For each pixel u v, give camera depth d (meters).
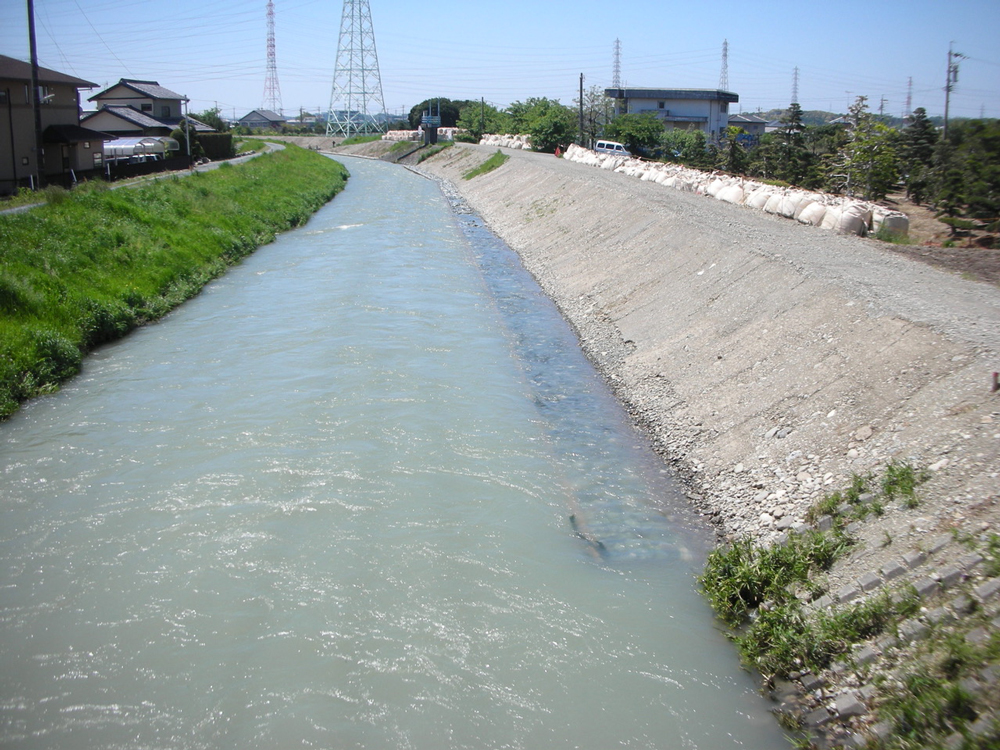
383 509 10.81
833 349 12.45
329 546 9.96
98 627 8.54
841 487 9.50
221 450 12.44
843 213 22.00
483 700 7.61
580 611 8.86
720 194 29.55
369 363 16.44
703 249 19.73
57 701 7.60
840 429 10.61
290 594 9.06
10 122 36.56
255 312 20.45
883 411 10.40
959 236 22.28
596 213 29.38
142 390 14.91
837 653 7.39
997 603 6.70
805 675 7.48
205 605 8.88
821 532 8.97
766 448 11.27
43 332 15.65
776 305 14.96
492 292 23.66
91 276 19.48
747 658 8.03
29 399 14.41
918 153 37.06
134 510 10.73
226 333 18.55
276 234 33.38
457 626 8.59
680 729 7.23
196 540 10.06
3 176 36.06
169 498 11.02
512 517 10.73
